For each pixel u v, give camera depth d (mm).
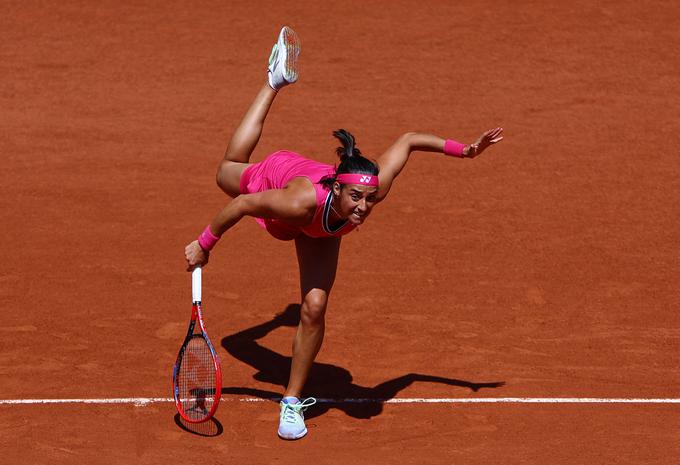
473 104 59219
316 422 27781
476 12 73625
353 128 55344
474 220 44062
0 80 62469
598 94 60719
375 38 69375
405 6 74688
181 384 29625
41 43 68312
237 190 28984
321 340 27172
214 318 34625
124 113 57719
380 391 29688
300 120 56594
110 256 39625
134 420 27453
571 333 33781
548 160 51375
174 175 49031
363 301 36000
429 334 33562
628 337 33531
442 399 29109
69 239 41250
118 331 33344
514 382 30234
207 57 66312
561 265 39438
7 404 28188
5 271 38031
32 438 26281
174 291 36688
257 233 42344
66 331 33219
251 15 73125
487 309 35531
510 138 54312
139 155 51688
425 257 40094
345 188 24234
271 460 25438
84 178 48375
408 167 50594
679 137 54531
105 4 74938
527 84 62281
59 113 57625
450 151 27750
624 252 40781
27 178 48219
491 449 26125
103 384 29578
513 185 48281
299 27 71125
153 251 40250
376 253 40406
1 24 71188
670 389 29891
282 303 35969
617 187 48062
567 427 27438
